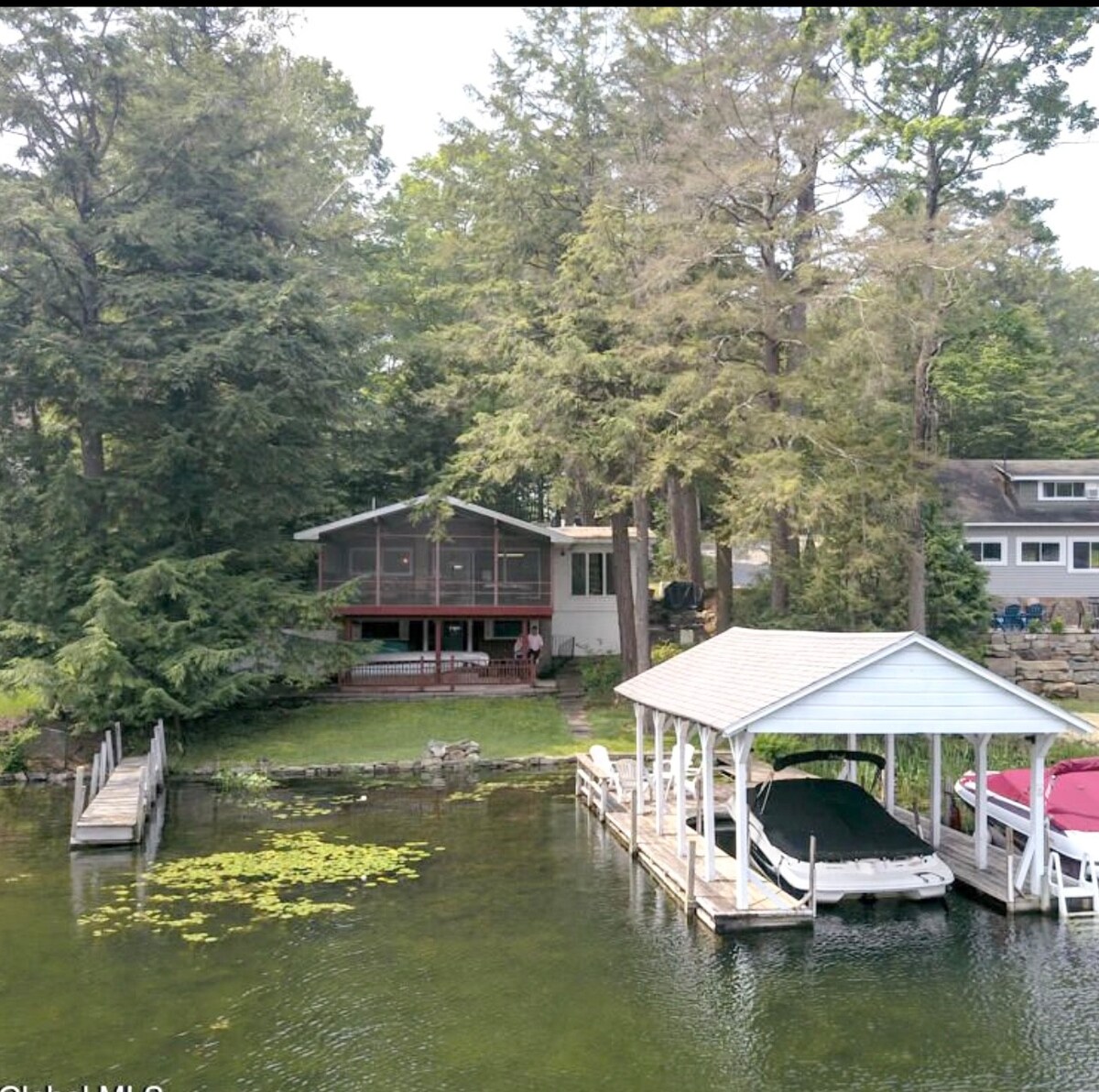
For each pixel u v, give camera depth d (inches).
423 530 1301.7
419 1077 350.3
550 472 1144.8
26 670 919.7
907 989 424.5
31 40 987.9
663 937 489.4
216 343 1055.0
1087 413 1964.8
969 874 557.3
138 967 451.8
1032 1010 404.5
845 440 1007.6
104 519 1083.3
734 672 603.2
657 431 1081.4
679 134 1011.9
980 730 509.7
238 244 1121.4
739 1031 386.3
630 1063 360.8
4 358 1005.2
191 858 641.0
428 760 979.9
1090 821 568.7
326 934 494.9
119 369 1015.6
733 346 1064.8
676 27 1058.7
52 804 831.7
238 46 1174.3
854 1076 351.6
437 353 1455.5
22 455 1096.8
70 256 1013.2
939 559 1142.3
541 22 1177.4
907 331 980.6
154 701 960.3
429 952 470.3
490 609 1304.1
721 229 987.3
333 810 792.3
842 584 1041.5
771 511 951.0
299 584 1171.9
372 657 1269.7
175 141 1067.3
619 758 966.4
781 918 499.2
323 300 1136.8
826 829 569.3
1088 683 1140.5
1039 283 1221.1
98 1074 353.7
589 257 1064.2
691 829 681.6
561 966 452.4
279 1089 342.3
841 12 997.2
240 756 997.2
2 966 454.6
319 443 1235.2
